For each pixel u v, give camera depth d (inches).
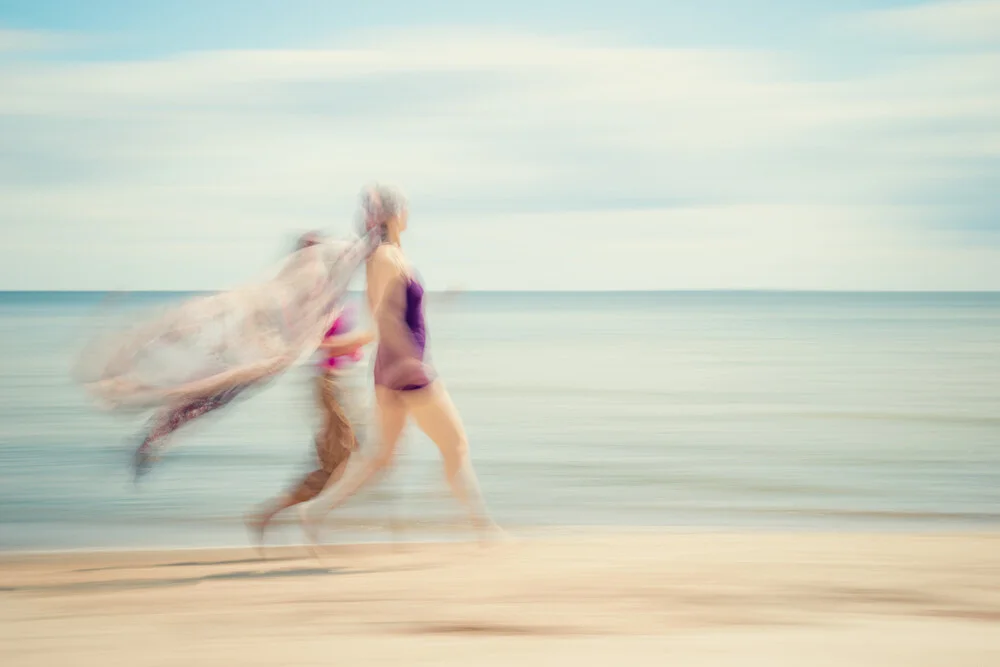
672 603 182.2
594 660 145.9
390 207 228.2
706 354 1295.5
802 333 2071.9
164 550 261.0
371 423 232.7
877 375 908.6
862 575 205.8
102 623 172.6
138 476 225.3
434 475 394.6
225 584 207.9
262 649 154.6
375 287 225.6
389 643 156.7
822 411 619.5
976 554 231.6
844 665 142.7
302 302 226.2
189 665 146.8
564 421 578.6
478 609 179.5
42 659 150.7
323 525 301.9
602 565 219.0
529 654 149.5
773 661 144.7
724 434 518.3
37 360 1141.1
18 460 437.1
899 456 440.1
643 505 337.4
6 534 294.4
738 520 313.4
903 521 311.3
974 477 388.8
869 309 5442.9
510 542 249.0
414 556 239.5
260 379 226.1
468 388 795.4
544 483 379.2
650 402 683.4
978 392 735.1
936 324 2684.5
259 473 405.4
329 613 177.8
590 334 2068.2
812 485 373.4
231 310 225.5
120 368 221.1
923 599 184.7
